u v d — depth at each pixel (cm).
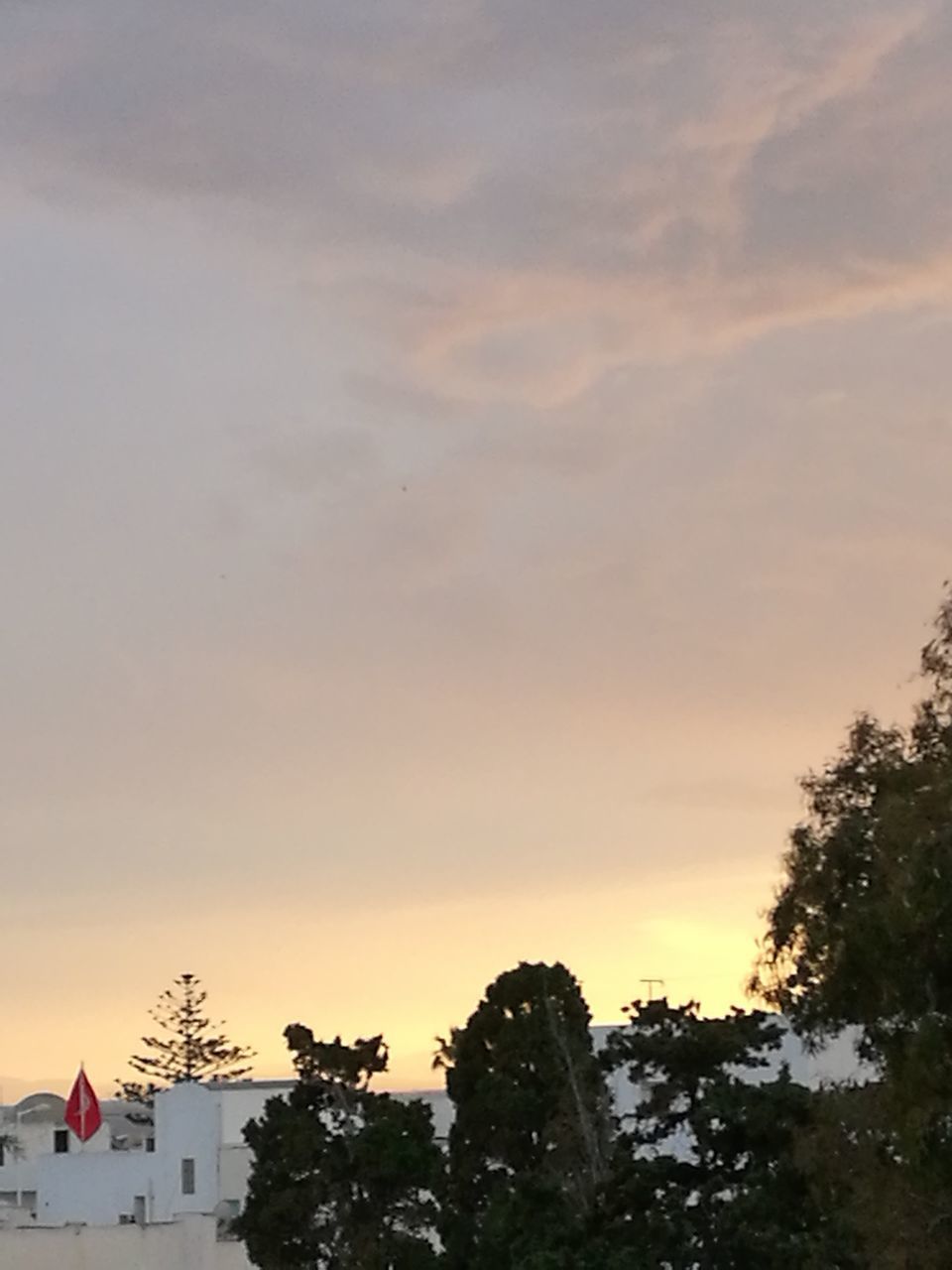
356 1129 6581
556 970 6038
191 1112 9456
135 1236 8175
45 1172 9769
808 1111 4509
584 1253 4991
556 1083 5794
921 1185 3362
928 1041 3319
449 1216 5878
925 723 3606
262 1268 6438
